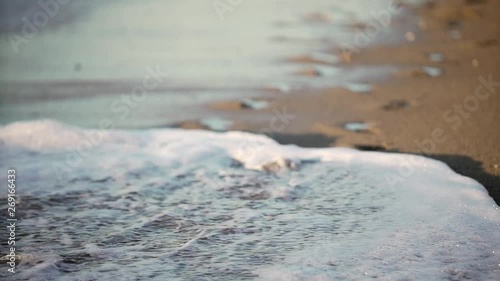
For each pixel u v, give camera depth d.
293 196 5.76
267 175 6.25
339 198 5.69
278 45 11.63
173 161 6.61
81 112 8.41
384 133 7.40
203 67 10.37
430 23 12.79
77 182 6.13
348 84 9.36
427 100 8.51
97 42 12.16
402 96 8.72
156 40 12.20
